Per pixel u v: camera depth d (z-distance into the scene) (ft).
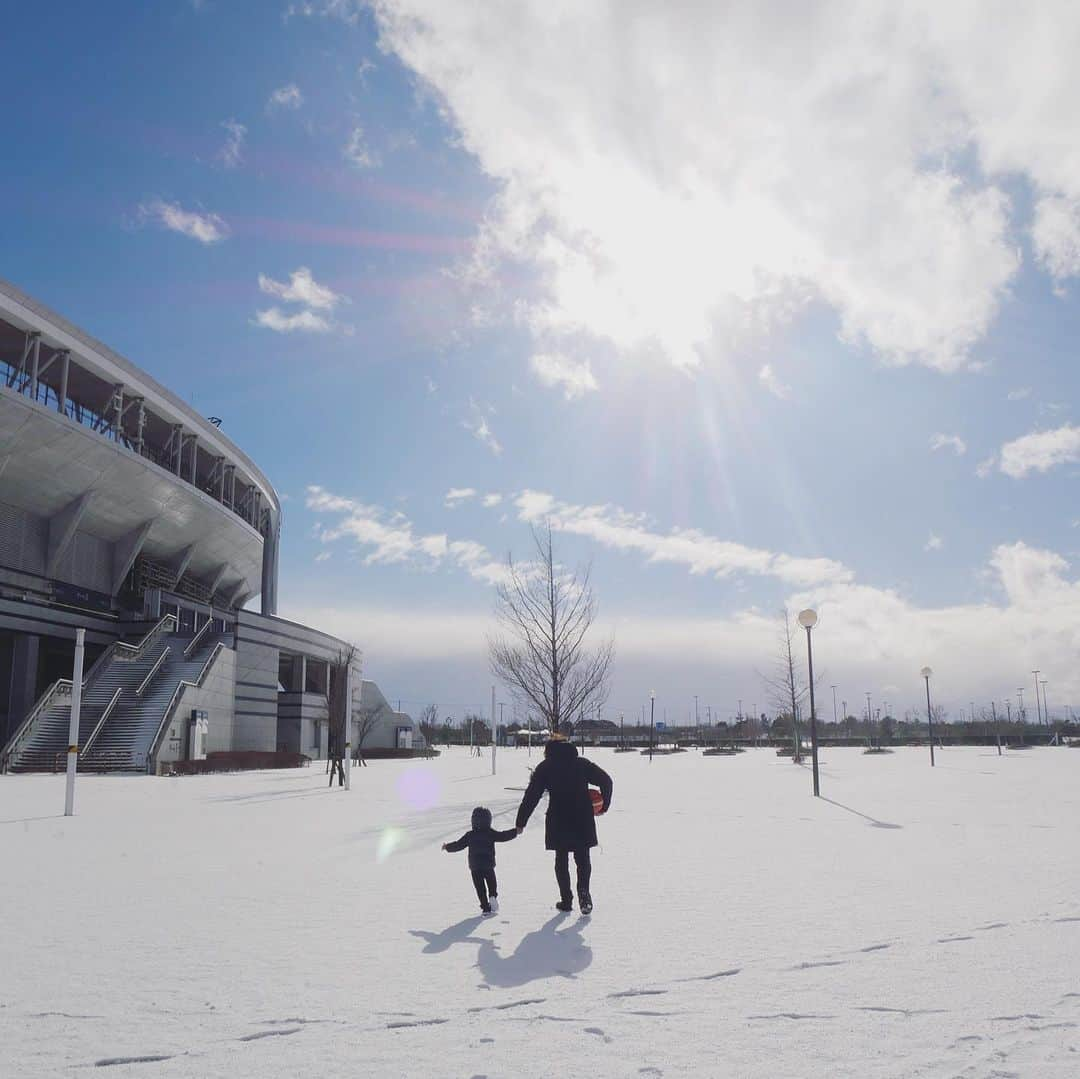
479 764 173.78
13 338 139.33
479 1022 15.72
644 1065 13.60
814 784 72.84
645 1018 15.88
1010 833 44.75
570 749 26.91
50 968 19.53
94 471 147.74
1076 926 23.18
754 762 160.15
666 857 36.63
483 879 25.73
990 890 28.55
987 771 110.63
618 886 29.73
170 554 191.31
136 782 98.02
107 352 148.56
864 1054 14.02
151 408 165.78
